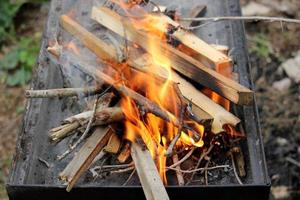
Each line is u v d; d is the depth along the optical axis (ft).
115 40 3.66
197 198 3.14
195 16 4.05
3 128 5.01
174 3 4.25
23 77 5.27
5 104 5.16
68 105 3.61
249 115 3.45
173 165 3.28
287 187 4.41
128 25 3.69
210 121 3.25
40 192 3.15
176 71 3.50
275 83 5.03
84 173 3.31
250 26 5.43
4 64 5.36
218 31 4.02
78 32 3.69
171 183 3.28
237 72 3.67
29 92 3.40
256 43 5.29
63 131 3.27
